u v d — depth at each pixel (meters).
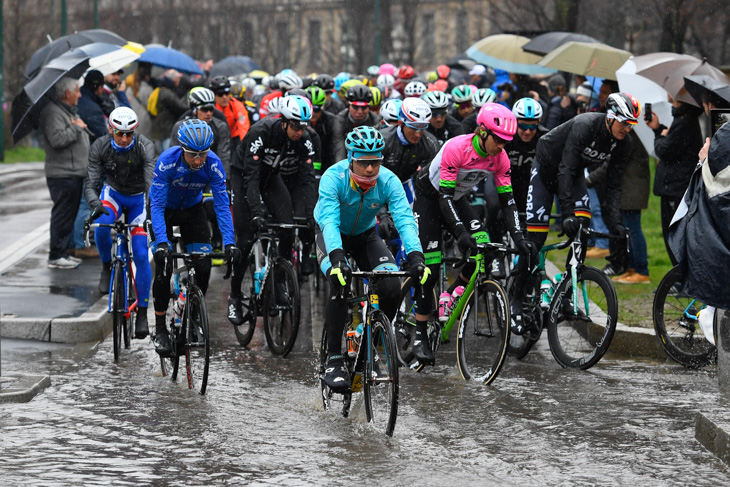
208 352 11.98
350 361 11.05
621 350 14.82
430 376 13.34
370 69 36.81
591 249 22.67
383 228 14.55
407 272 10.45
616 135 13.64
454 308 13.47
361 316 11.01
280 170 15.56
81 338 15.52
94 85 21.92
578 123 13.80
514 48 27.33
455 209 13.49
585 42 25.30
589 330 13.50
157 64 31.48
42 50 23.95
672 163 17.38
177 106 26.08
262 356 14.61
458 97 20.80
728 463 9.25
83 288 18.61
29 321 15.56
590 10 48.12
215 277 22.25
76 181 20.84
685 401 11.69
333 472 8.92
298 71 100.69
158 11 92.38
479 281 12.98
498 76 30.64
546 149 14.27
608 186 14.46
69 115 20.59
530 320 13.95
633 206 19.09
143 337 14.49
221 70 41.31
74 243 22.67
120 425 10.57
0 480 8.62
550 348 14.09
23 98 20.30
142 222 14.79
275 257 14.70
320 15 98.94
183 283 13.00
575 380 12.91
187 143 12.41
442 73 30.67
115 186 15.16
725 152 11.05
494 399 11.83
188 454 9.49
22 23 65.12
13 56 65.00
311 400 11.84
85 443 9.85
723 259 10.91
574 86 45.44
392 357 10.05
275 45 98.06
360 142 10.41
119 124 14.55
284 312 14.41
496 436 10.19
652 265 21.97
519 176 15.76
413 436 10.18
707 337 13.28
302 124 14.54
